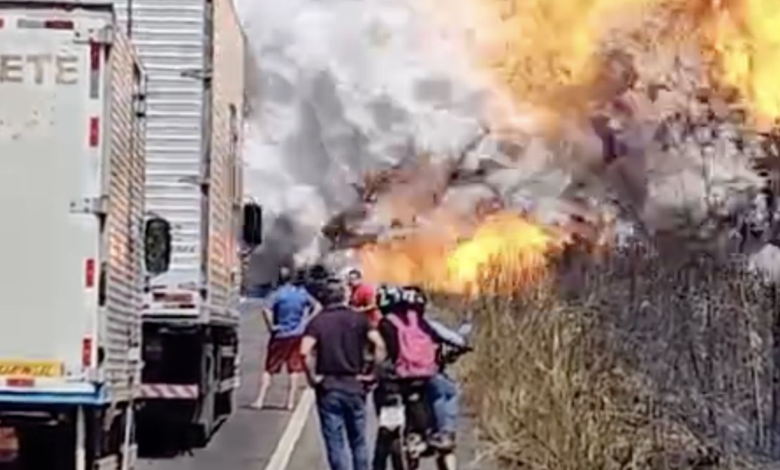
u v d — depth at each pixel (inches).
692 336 572.4
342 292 554.3
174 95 673.6
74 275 485.7
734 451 533.6
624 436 528.7
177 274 669.3
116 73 501.7
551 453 540.7
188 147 673.0
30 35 490.6
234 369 839.1
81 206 487.5
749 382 551.8
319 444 714.2
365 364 545.3
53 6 491.5
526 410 571.5
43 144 489.1
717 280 592.7
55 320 484.7
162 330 673.0
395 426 557.9
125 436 551.5
